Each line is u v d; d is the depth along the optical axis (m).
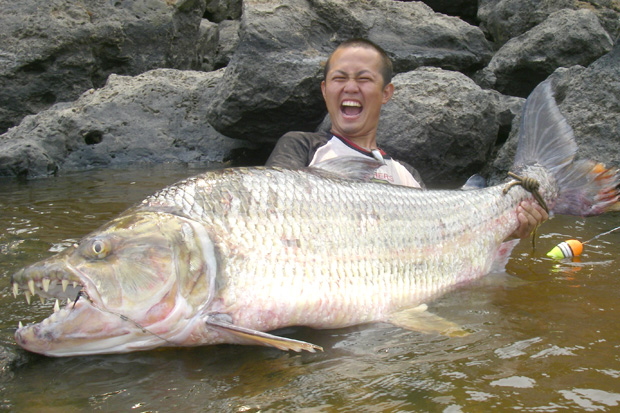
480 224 1.36
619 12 4.05
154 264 0.99
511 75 3.58
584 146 2.29
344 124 1.53
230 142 3.29
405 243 1.23
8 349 1.00
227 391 0.91
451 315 1.17
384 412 0.85
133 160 3.21
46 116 3.19
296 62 2.84
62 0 3.77
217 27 4.97
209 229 1.03
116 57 3.98
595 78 2.37
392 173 1.54
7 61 3.53
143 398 0.89
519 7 4.25
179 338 1.02
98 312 0.98
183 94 3.38
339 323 1.12
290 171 1.15
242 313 1.04
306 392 0.90
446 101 2.68
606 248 1.59
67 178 2.66
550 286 1.31
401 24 3.31
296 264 1.09
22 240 1.58
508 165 2.58
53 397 0.89
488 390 0.89
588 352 1.00
